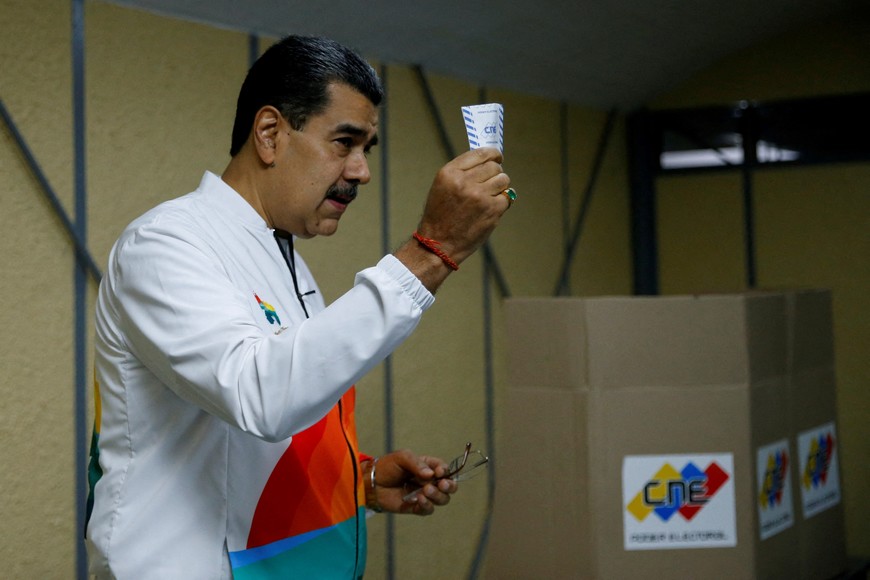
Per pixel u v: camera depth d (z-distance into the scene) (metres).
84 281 2.28
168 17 2.50
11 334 2.12
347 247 3.04
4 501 2.11
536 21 3.39
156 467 1.11
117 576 1.09
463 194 1.00
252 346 0.99
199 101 2.59
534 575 1.62
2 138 2.12
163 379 1.06
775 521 1.66
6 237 2.12
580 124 4.29
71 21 2.26
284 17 2.75
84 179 2.28
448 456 3.42
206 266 1.06
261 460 1.14
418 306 1.00
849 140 4.15
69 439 2.25
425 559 3.26
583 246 4.26
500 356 3.75
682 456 1.57
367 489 1.43
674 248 4.50
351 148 1.20
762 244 4.32
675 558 1.57
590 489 1.57
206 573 1.10
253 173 1.21
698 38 4.04
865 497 4.00
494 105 1.07
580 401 1.58
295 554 1.17
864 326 4.07
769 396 1.66
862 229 4.10
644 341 1.58
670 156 4.52
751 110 4.34
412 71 3.36
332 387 0.96
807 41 4.23
